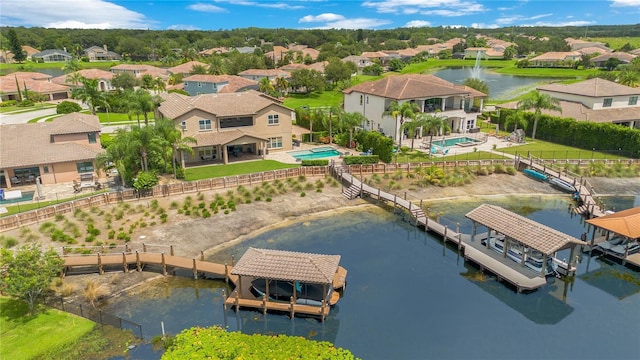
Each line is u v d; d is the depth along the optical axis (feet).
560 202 170.81
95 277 114.73
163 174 178.81
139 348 88.53
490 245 132.26
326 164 190.60
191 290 111.34
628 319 101.50
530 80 515.09
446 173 189.37
